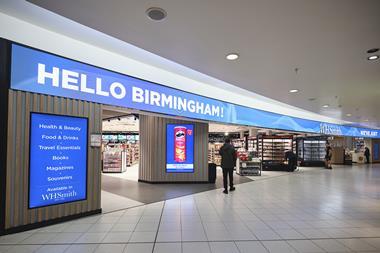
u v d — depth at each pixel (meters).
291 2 2.63
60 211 4.00
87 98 4.35
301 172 12.09
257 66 4.80
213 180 8.44
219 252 3.03
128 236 3.51
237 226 3.98
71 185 4.14
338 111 10.67
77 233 3.59
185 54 4.22
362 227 3.99
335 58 4.29
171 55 4.28
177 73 6.26
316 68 4.86
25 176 3.60
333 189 7.40
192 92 6.78
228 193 6.68
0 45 3.37
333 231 3.79
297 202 5.66
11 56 3.46
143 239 3.41
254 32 3.36
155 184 8.24
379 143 19.70
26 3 3.20
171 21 3.10
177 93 6.30
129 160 15.01
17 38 3.56
